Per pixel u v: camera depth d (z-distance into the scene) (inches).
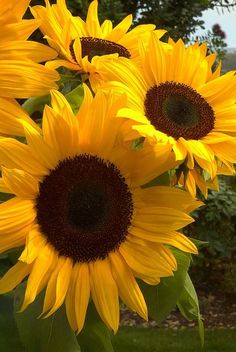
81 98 29.2
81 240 27.8
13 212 26.8
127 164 28.6
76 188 28.1
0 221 26.5
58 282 26.5
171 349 116.9
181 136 29.0
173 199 28.2
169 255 27.7
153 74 30.5
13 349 27.9
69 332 27.3
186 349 117.4
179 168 28.7
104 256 28.0
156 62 30.5
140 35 34.0
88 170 28.2
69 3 105.8
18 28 27.0
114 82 27.8
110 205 28.3
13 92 26.8
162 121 29.1
